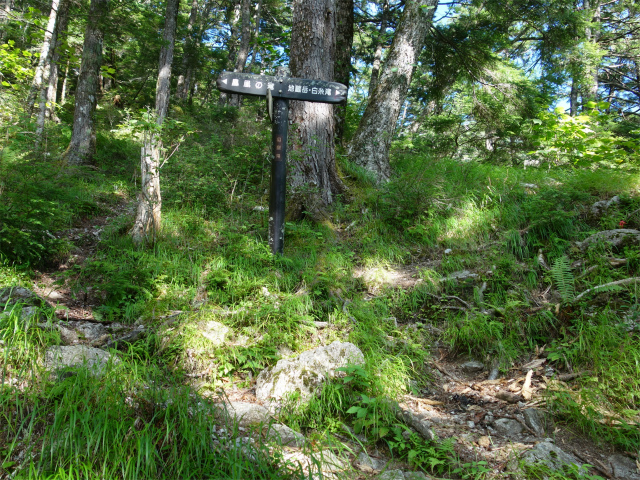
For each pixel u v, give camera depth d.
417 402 3.51
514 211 5.72
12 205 4.58
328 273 4.92
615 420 3.17
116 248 5.21
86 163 9.20
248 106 10.51
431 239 5.79
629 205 5.41
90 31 9.36
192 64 17.83
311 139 6.74
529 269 4.84
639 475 2.79
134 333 3.82
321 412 3.18
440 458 2.84
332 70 7.00
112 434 2.46
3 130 6.65
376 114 8.05
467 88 12.09
